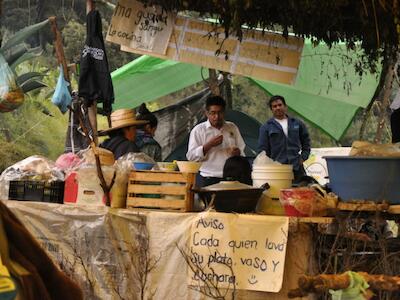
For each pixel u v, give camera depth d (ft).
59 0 54.90
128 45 20.97
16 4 53.93
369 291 10.38
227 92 36.32
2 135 53.52
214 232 14.93
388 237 16.38
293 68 21.62
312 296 14.24
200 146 23.54
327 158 15.20
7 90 22.21
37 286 6.68
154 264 15.24
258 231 14.76
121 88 34.86
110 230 15.58
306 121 36.32
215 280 14.88
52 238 15.92
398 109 21.38
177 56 21.16
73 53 53.98
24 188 16.62
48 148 54.13
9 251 6.74
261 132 26.73
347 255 14.44
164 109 35.73
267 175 15.92
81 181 16.15
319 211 14.70
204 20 21.26
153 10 20.80
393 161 14.62
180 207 15.60
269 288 14.56
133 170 15.90
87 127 21.16
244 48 21.61
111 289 15.46
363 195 14.73
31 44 53.42
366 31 17.54
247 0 15.97
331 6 16.16
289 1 16.43
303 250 14.78
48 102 52.95
